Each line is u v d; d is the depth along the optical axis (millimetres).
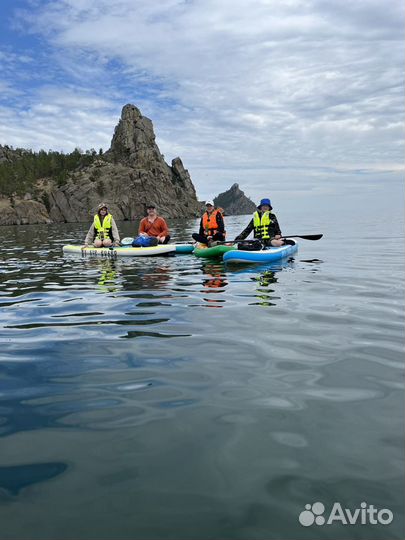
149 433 2424
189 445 2293
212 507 1814
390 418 2547
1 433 2463
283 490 1913
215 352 3750
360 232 19344
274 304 5527
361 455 2166
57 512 1800
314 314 5000
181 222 44219
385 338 4086
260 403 2770
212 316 4965
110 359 3625
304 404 2748
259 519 1741
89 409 2732
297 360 3537
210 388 3014
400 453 2176
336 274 7902
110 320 4879
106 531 1686
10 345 4047
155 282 7371
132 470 2082
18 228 38156
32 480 2023
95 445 2312
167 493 1906
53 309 5496
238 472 2047
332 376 3197
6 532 1687
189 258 10828
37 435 2434
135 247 11938
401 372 3262
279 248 10789
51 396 2938
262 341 4035
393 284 6840
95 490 1938
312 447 2246
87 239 12961
